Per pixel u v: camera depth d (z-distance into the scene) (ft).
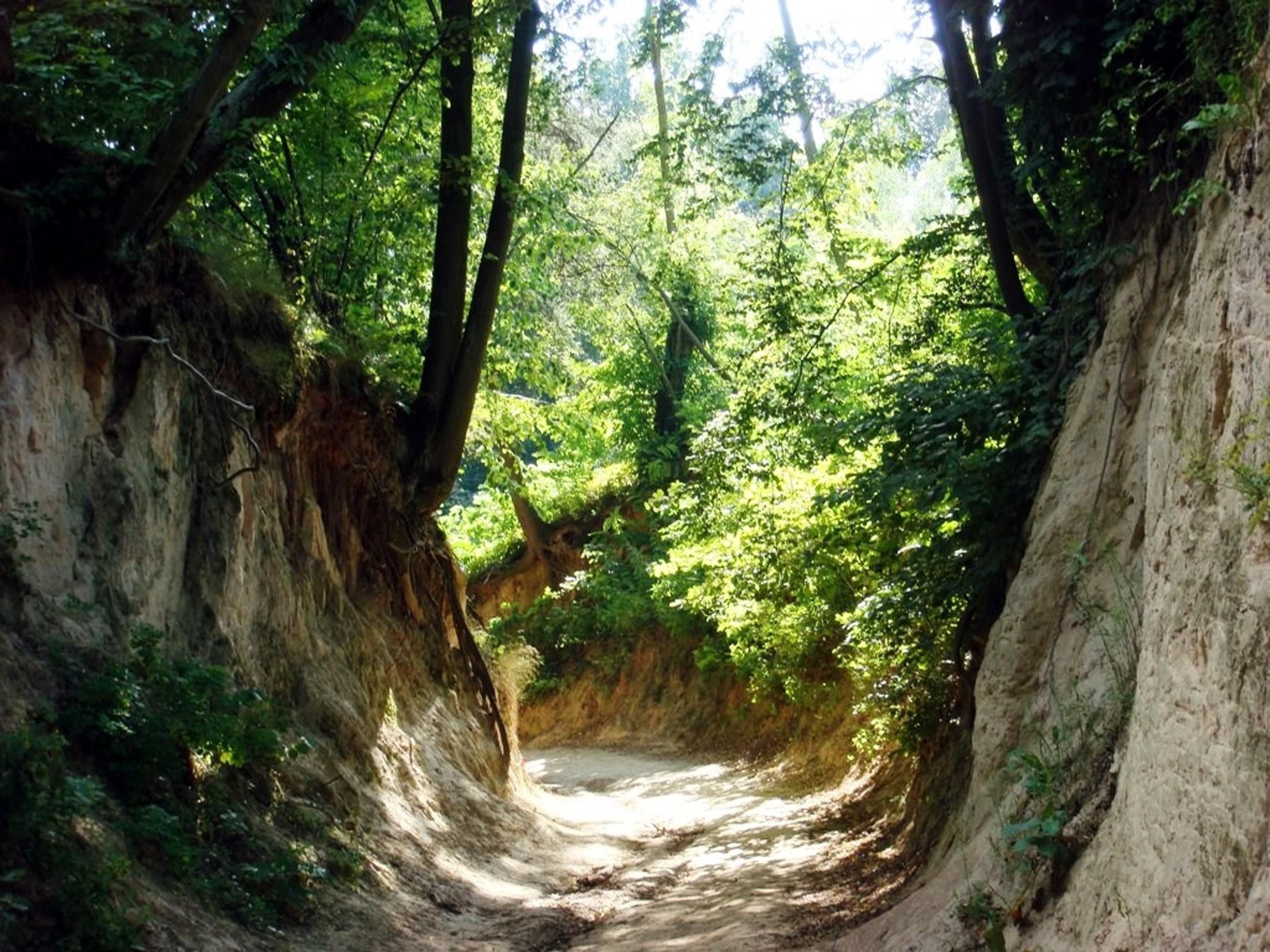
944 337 48.80
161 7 34.17
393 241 60.34
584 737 104.99
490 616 122.83
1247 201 18.03
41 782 22.85
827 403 51.49
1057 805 23.03
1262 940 13.61
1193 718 16.75
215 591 36.19
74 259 31.58
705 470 55.36
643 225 95.66
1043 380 33.60
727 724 90.74
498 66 62.95
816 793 64.34
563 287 90.89
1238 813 15.02
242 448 38.99
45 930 21.07
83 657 28.58
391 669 49.19
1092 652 25.82
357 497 50.44
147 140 33.99
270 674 39.29
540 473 113.91
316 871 32.50
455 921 36.09
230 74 30.76
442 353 55.16
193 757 31.32
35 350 30.12
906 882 35.27
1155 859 17.21
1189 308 20.13
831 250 54.95
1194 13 24.72
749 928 32.30
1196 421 18.83
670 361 115.03
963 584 35.78
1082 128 30.96
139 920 23.48
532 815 53.93
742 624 72.49
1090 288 31.37
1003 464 33.71
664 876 45.01
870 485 37.27
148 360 34.04
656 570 89.81
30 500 29.17
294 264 49.29
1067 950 19.51
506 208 55.77
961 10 36.45
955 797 37.22
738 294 59.67
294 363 42.55
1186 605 17.53
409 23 58.65
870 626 45.09
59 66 30.89
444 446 55.26
